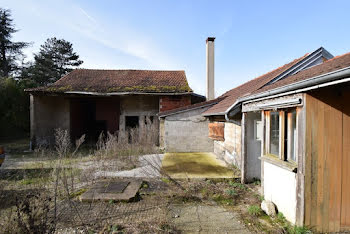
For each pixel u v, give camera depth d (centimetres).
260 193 461
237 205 414
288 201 336
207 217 365
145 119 1223
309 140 288
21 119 1695
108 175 588
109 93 1114
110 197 432
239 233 313
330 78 230
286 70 519
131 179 566
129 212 382
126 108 1224
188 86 1261
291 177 326
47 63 2766
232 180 548
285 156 351
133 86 1227
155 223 338
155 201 433
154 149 962
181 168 646
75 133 1312
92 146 1257
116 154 794
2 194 381
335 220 292
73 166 712
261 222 344
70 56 3008
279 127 363
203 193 470
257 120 538
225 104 710
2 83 1642
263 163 423
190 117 958
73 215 368
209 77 1233
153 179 557
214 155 873
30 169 702
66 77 1349
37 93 1101
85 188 495
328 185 292
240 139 600
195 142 957
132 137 1024
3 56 2528
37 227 243
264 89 434
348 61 276
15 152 1076
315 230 289
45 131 1175
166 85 1270
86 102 1486
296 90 297
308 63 530
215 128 802
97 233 310
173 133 953
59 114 1222
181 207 407
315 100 288
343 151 294
